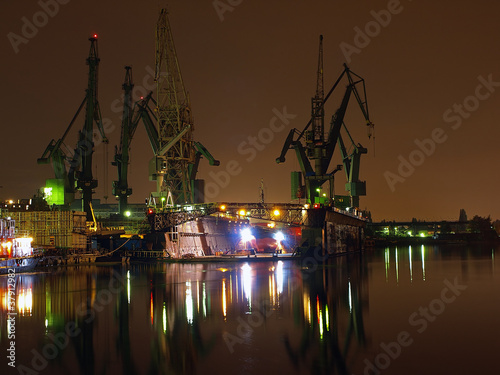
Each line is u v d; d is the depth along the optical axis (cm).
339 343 2914
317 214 10744
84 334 3131
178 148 13888
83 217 10244
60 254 9269
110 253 10056
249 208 10475
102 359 2595
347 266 8494
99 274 7006
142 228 11731
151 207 11831
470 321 3528
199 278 6384
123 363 2530
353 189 16800
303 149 14688
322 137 13925
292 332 3194
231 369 2434
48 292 4988
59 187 13250
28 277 6556
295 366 2481
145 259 9900
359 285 5588
